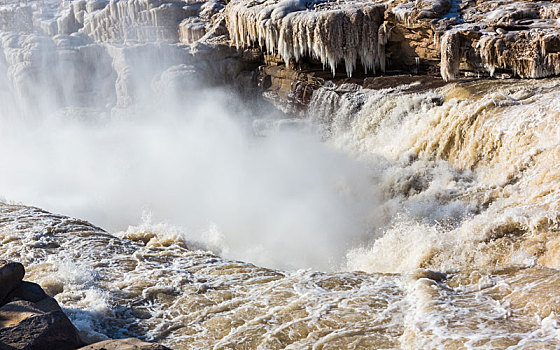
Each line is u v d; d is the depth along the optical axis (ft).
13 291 12.17
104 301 14.87
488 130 31.32
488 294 13.39
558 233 18.88
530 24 38.40
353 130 42.68
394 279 15.74
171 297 15.58
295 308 14.20
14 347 9.23
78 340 10.43
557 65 35.24
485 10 42.50
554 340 10.62
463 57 40.16
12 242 19.77
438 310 12.69
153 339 13.33
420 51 45.14
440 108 35.60
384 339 12.15
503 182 28.12
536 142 28.45
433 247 20.65
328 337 12.50
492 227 20.49
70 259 18.42
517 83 36.37
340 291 15.15
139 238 23.11
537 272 14.21
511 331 11.27
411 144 36.35
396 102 40.04
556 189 22.75
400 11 44.29
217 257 19.90
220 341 12.96
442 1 43.80
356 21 46.24
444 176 31.78
